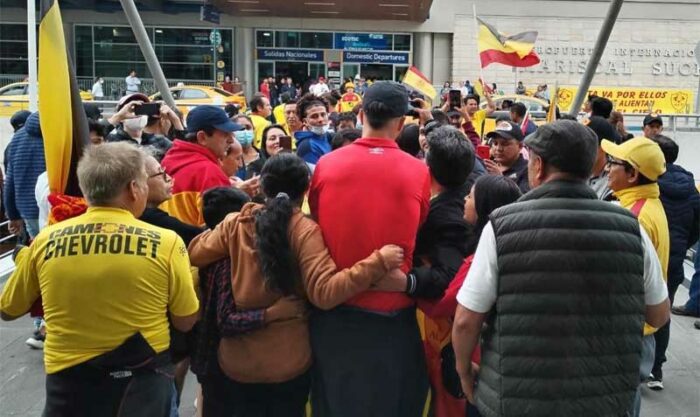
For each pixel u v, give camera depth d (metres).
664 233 3.91
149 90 30.73
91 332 2.70
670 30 31.19
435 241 3.14
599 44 6.30
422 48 31.77
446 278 3.01
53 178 3.53
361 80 27.12
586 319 2.42
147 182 3.09
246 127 6.22
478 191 3.16
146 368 2.79
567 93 20.28
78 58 31.39
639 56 31.34
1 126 17.50
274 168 3.06
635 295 2.51
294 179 3.05
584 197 2.54
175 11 30.80
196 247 3.18
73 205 3.18
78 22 31.08
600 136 6.11
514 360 2.43
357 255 2.92
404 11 29.36
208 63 31.56
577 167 2.55
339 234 2.93
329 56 31.97
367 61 32.00
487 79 31.34
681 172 5.21
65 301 2.70
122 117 5.70
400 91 3.03
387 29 31.69
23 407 4.69
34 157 6.16
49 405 2.76
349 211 2.92
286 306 3.02
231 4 28.84
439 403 3.33
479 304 2.56
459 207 3.24
